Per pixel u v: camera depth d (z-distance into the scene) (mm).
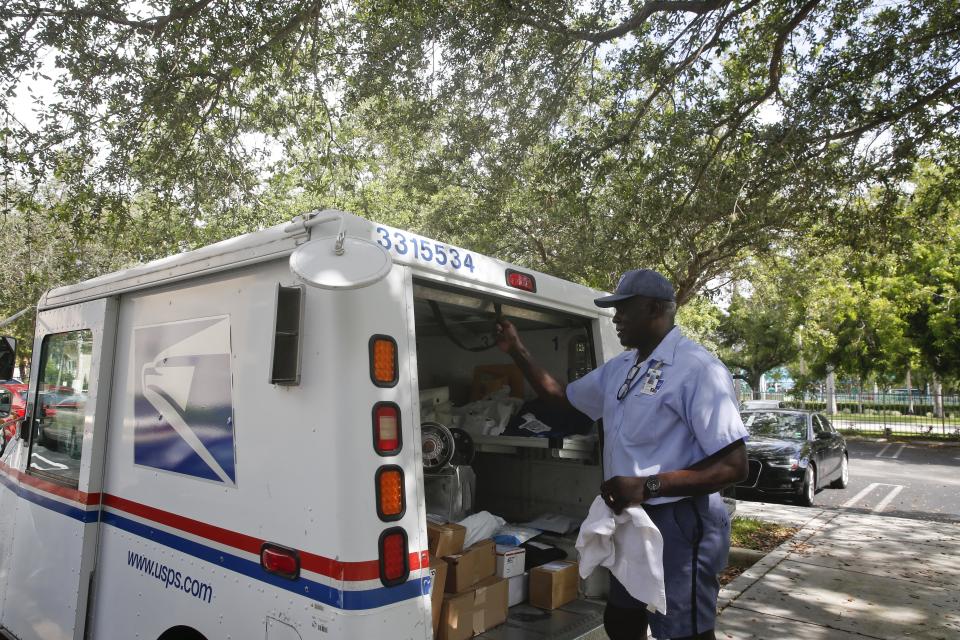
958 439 24609
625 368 2803
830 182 8430
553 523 3604
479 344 4145
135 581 2967
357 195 11547
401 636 2105
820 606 5480
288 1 7445
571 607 3115
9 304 15180
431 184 10148
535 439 3441
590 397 2992
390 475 2158
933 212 9203
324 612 2062
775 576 6305
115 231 8586
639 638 2725
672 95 8406
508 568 3031
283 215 11227
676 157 8320
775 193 8594
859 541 7660
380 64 8086
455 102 8477
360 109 9617
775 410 12617
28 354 17844
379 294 2279
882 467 16625
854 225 9266
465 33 7762
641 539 2375
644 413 2533
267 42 7414
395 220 12828
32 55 6770
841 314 23094
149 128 8734
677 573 2447
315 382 2193
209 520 2580
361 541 2068
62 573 3393
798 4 7352
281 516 2258
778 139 7938
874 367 26125
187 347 2812
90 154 7617
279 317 2260
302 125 9031
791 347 31953
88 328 3521
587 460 3623
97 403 3293
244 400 2465
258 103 8586
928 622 5125
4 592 4082
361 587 2045
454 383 4238
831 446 12109
